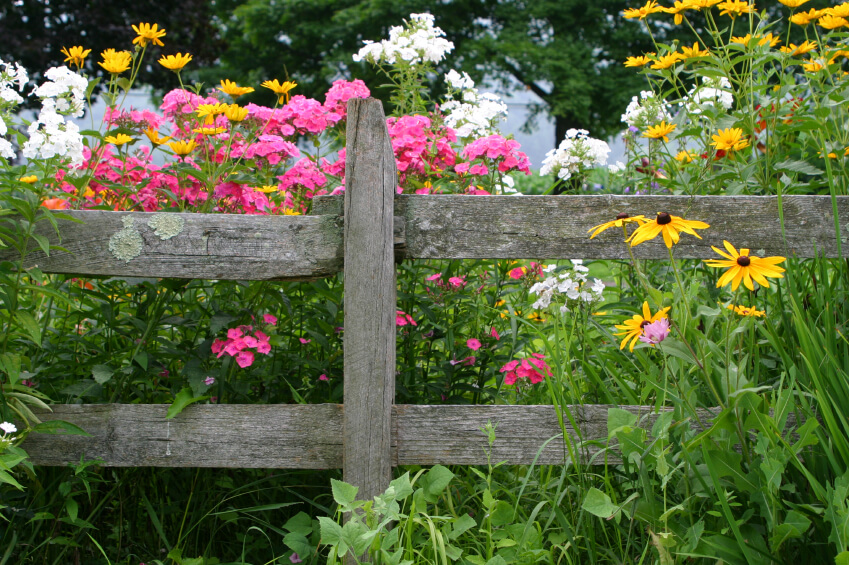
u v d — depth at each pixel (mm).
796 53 2629
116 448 1984
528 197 1973
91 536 2117
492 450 1981
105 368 2027
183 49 16750
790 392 1722
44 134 1816
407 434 1968
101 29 14727
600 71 17625
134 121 2369
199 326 2232
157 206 2428
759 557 1698
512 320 2352
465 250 1981
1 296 1869
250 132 2357
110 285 2174
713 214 1980
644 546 1949
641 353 2006
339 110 2705
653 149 3090
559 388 1983
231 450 1986
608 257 1978
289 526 2014
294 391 2123
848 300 2154
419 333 2412
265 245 1959
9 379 1927
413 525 1948
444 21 18328
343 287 2105
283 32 19359
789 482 1876
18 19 14523
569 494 2037
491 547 1812
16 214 1937
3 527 2121
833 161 2625
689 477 1819
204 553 2123
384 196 1909
